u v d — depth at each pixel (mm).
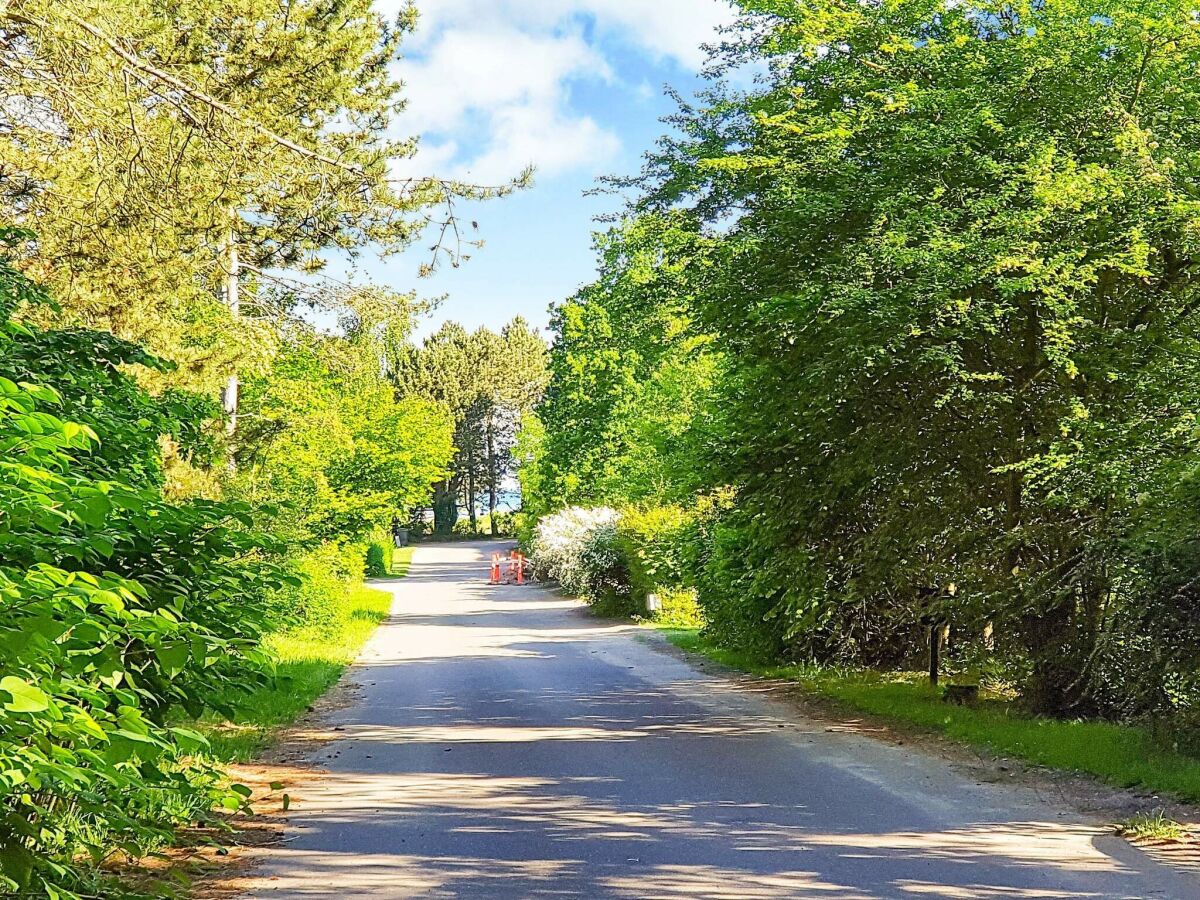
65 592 3586
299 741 12672
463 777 10391
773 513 15859
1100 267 12781
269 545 6176
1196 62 13336
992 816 8570
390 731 13359
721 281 14703
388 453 36500
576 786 9898
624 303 17766
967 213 13031
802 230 14047
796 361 14430
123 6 12875
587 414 48031
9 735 3436
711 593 22109
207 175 13734
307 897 6559
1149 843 7621
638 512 34375
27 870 4043
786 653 20172
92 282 12742
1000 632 13945
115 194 12672
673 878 6875
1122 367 13039
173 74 14117
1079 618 13375
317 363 26500
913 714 13883
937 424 14609
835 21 14297
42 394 4055
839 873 6934
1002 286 11797
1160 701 10562
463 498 112625
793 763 10969
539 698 16359
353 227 19875
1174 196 12297
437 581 52406
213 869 7160
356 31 19188
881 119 13695
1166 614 10273
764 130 14812
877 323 12523
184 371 14891
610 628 29500
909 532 14828
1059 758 10570
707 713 14711
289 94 17766
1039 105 13578
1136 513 11250
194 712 5812
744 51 16125
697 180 15797
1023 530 13453
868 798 9289
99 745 3939
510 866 7230
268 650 6035
